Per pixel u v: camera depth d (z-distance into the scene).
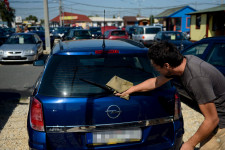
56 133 2.23
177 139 2.44
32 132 2.28
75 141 2.24
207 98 1.70
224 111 1.89
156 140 2.38
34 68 9.95
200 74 1.72
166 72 1.82
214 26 20.48
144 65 2.69
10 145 3.52
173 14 33.25
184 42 12.20
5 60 10.70
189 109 4.86
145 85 2.26
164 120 2.40
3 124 4.26
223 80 1.80
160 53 1.72
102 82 2.41
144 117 2.32
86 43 3.13
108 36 18.20
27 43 11.83
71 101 2.24
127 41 3.42
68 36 18.05
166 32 13.76
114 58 2.65
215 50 4.56
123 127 2.28
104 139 2.26
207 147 2.04
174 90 2.53
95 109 2.22
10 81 7.73
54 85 2.38
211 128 1.75
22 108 5.10
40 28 32.09
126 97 2.26
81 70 2.49
